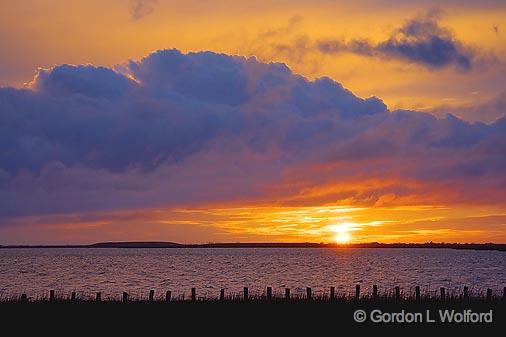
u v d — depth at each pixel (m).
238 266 192.50
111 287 101.31
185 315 42.66
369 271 154.62
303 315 42.47
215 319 41.72
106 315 42.75
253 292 87.38
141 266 194.62
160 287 101.19
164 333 38.12
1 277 130.25
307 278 123.38
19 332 38.34
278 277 128.00
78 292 90.50
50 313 43.09
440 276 132.25
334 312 43.03
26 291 93.19
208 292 89.31
